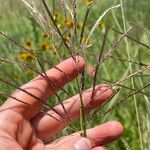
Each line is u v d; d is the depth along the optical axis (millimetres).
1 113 200
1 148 180
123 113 348
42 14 182
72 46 187
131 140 338
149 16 413
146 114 312
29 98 205
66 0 186
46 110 219
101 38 334
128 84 322
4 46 387
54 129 219
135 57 317
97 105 210
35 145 213
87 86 322
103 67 337
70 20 243
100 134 202
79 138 193
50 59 337
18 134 202
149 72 356
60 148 193
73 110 215
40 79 207
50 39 197
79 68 191
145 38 345
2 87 339
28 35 437
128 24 292
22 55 372
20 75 374
